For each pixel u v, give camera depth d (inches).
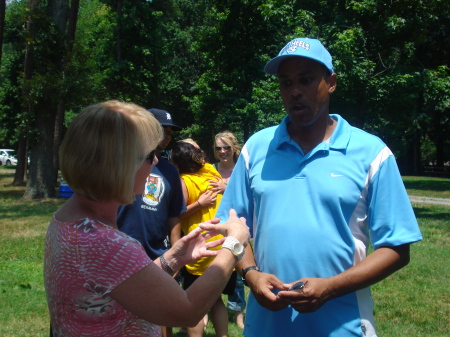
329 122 89.5
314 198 81.2
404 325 185.5
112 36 1143.0
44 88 639.8
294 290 74.6
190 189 156.5
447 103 532.4
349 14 508.1
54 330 60.0
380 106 518.3
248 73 874.8
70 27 702.5
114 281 56.5
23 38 647.8
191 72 1393.9
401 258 79.0
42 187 689.0
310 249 79.9
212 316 148.3
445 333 177.6
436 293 226.8
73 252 57.1
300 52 83.4
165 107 1380.4
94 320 57.2
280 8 522.6
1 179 1145.4
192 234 74.6
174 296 58.6
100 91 740.0
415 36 505.0
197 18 1460.4
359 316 80.3
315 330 79.7
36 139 679.1
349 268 78.5
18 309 203.0
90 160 58.9
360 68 470.9
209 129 988.6
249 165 92.3
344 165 81.7
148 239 128.3
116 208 64.3
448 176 1416.1
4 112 995.3
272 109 631.8
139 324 59.7
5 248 328.2
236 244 67.5
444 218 503.2
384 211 79.7
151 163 67.7
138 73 1091.3
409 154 1576.0
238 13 838.5
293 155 86.1
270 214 84.4
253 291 80.7
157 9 1328.7
